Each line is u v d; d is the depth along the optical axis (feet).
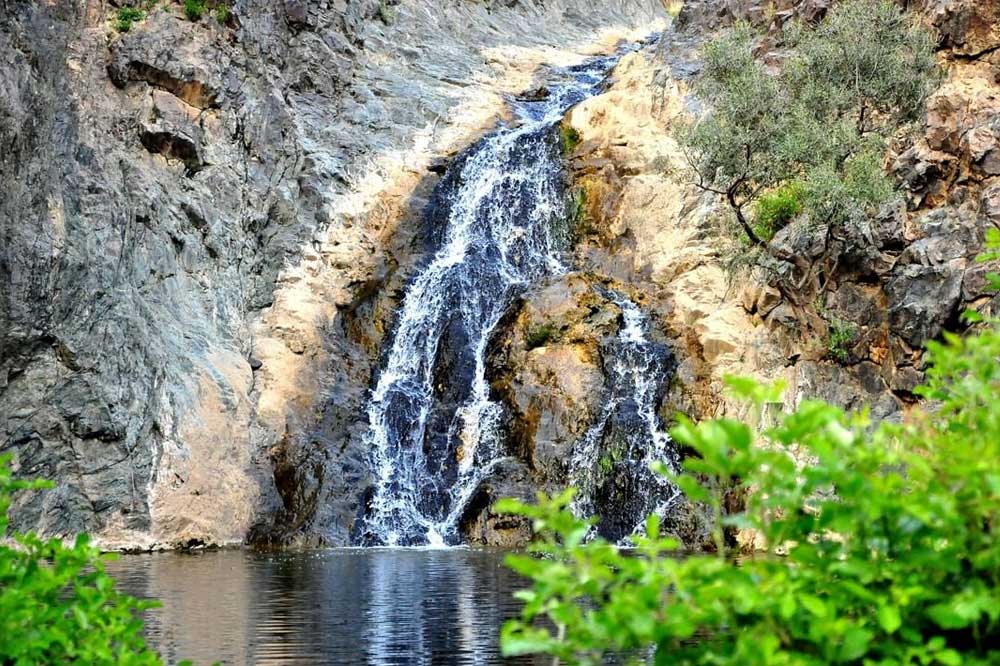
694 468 14.05
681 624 12.56
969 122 86.22
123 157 88.48
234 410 81.46
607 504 82.02
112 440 75.46
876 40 92.12
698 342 87.51
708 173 90.89
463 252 101.35
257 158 99.86
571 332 89.40
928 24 93.40
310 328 91.56
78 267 76.64
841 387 82.53
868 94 91.04
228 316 89.15
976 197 83.61
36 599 17.57
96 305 77.30
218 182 94.58
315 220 99.35
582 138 107.65
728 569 12.99
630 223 98.68
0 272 72.74
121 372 77.10
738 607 12.85
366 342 94.84
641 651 35.19
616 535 81.15
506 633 13.33
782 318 86.02
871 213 85.61
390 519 84.17
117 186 84.99
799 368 83.10
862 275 84.53
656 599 12.80
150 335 80.28
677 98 105.40
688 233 95.61
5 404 72.54
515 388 87.51
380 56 122.72
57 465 73.56
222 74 99.66
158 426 77.00
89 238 79.20
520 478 83.41
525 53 134.62
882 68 90.53
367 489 84.94
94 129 88.17
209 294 88.63
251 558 68.69
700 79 103.14
